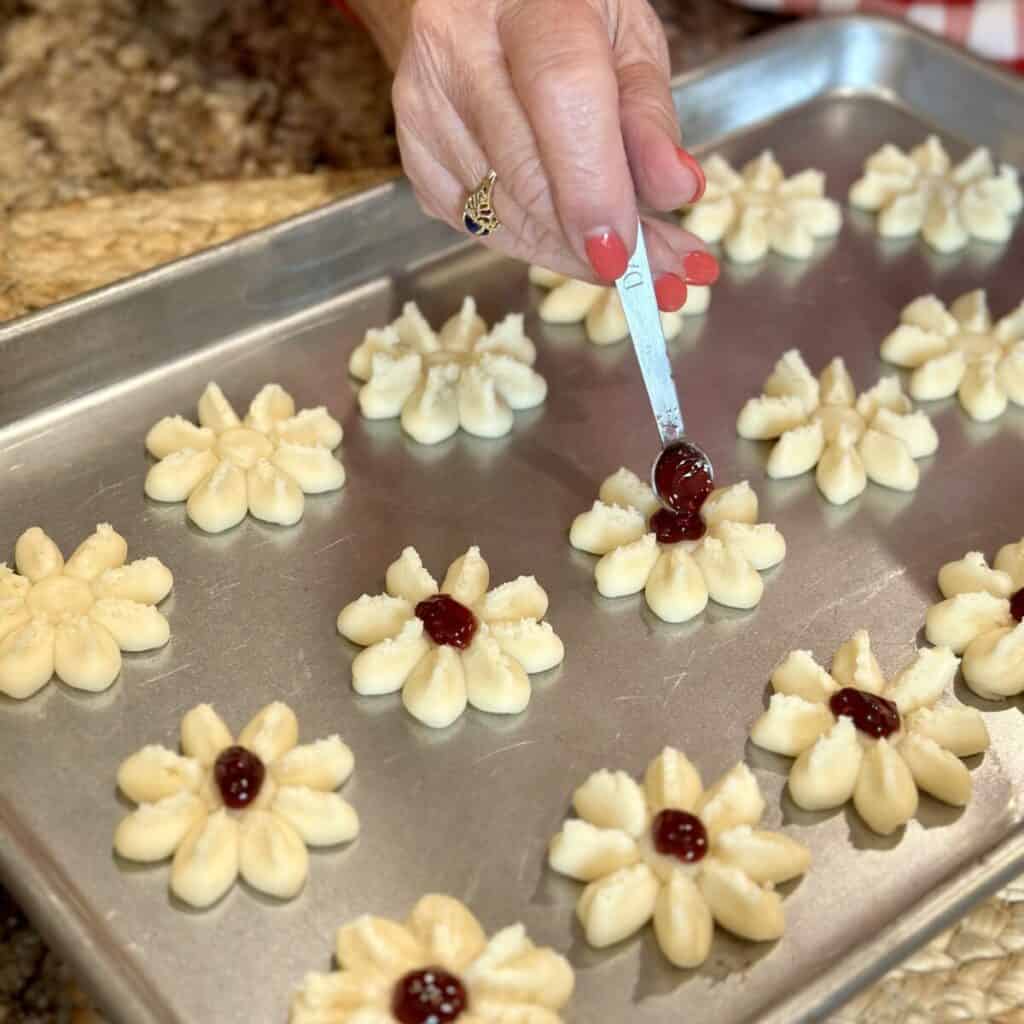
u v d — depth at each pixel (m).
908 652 0.92
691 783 0.80
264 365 1.11
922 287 1.21
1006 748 0.85
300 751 0.81
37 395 1.04
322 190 1.25
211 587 0.94
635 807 0.78
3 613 0.89
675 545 0.97
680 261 0.95
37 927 0.74
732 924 0.75
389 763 0.84
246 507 0.99
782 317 1.18
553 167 0.82
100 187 1.23
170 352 1.09
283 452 1.01
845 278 1.22
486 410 1.05
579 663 0.90
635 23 0.93
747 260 1.23
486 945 0.72
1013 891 0.78
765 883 0.76
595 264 0.85
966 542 0.99
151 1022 0.69
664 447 0.95
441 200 1.01
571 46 0.80
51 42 1.40
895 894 0.78
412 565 0.93
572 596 0.94
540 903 0.77
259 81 1.37
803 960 0.74
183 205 1.22
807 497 1.02
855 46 1.39
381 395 1.06
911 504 1.02
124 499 1.00
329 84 1.37
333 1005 0.70
